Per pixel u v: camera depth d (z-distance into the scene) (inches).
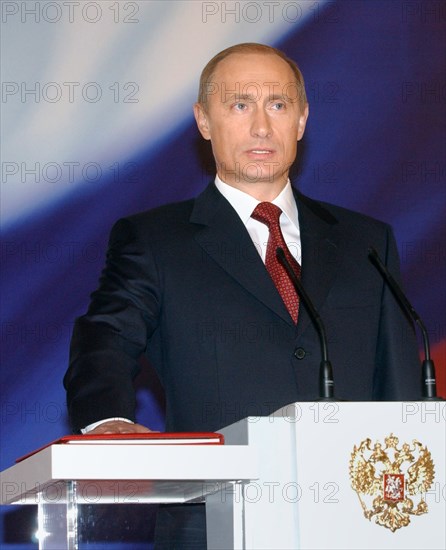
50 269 466.9
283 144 318.3
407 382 295.0
